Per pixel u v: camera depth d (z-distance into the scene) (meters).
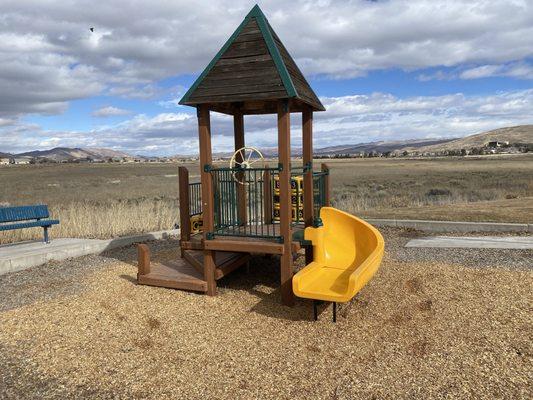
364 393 3.88
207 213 6.58
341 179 42.12
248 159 7.16
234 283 7.37
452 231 10.44
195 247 7.09
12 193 33.19
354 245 7.07
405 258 8.11
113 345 4.96
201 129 6.45
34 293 6.79
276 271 8.07
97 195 30.50
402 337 4.95
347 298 5.16
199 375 4.30
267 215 8.30
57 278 7.63
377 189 29.66
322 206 7.94
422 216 11.69
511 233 9.70
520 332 4.83
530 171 42.16
